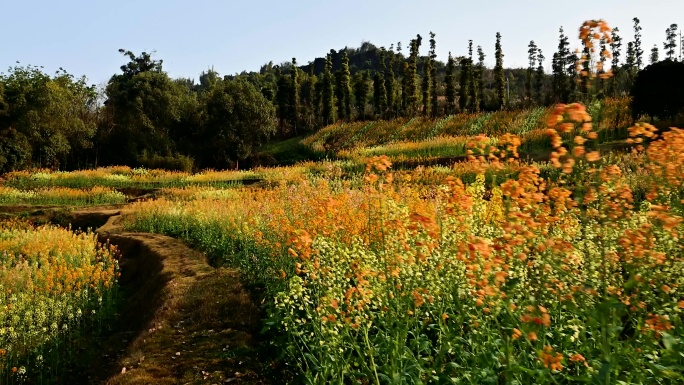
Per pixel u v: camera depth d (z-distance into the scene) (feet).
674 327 10.42
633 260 9.65
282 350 19.67
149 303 33.04
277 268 26.96
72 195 85.20
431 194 36.63
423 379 12.25
